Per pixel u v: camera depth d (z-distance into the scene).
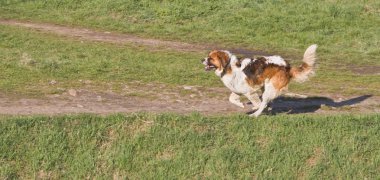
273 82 13.43
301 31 26.27
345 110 15.50
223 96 16.30
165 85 17.11
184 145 12.74
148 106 15.04
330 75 19.89
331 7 28.27
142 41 24.05
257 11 27.92
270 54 23.33
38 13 27.22
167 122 13.27
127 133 12.94
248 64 13.48
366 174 12.61
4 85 15.98
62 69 17.94
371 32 26.08
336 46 24.67
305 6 28.50
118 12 27.41
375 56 23.38
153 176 12.19
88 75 17.56
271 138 13.04
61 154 12.41
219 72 13.59
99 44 22.88
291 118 13.69
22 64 17.95
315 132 13.30
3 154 12.24
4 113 13.76
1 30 23.69
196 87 17.08
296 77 13.48
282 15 27.45
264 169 12.45
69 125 12.95
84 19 26.80
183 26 26.38
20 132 12.62
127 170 12.30
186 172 12.27
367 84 18.77
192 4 28.31
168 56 21.61
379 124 13.76
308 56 13.34
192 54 22.30
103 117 13.23
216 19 27.03
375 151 13.07
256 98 13.81
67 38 23.52
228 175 12.28
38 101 14.86
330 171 12.56
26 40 22.50
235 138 13.03
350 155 12.91
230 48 23.97
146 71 18.52
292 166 12.54
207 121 13.36
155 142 12.75
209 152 12.68
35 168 12.12
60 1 28.20
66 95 15.52
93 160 12.37
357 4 28.83
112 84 16.84
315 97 16.56
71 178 12.08
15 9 27.55
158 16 27.25
